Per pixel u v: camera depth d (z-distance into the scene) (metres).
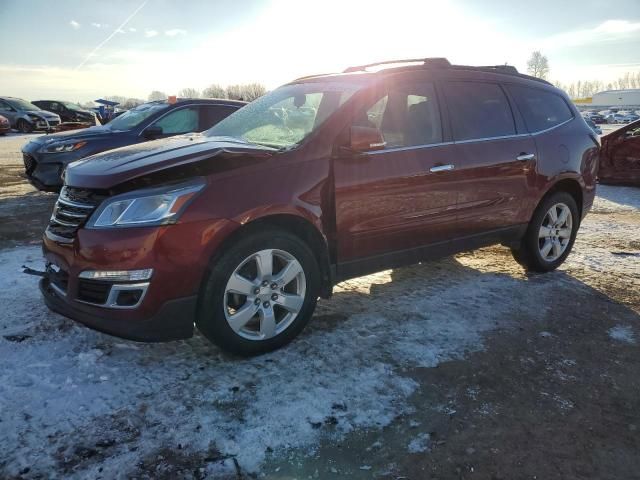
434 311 3.91
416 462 2.29
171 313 2.80
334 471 2.23
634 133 10.09
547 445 2.42
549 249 4.81
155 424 2.50
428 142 3.82
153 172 2.87
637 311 3.98
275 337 3.18
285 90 4.34
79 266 2.80
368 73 3.89
